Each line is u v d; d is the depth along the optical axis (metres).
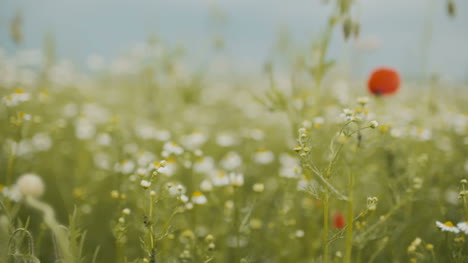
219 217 2.80
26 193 1.96
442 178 3.02
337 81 4.78
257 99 2.74
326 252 1.82
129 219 2.65
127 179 2.85
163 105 5.88
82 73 7.93
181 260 2.12
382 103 3.67
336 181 2.37
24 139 3.48
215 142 4.78
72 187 3.57
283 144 4.70
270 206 3.19
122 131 3.64
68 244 1.75
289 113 2.65
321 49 2.76
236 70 9.51
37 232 2.75
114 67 8.14
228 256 2.73
